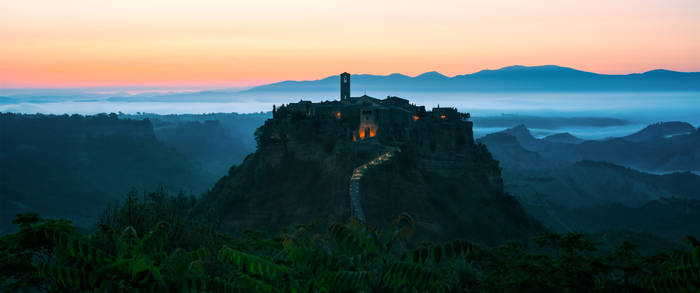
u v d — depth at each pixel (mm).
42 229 12289
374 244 11844
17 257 12273
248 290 11906
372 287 11453
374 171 114125
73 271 11156
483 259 44125
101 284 11047
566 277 29359
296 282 12039
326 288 11672
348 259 11953
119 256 12031
